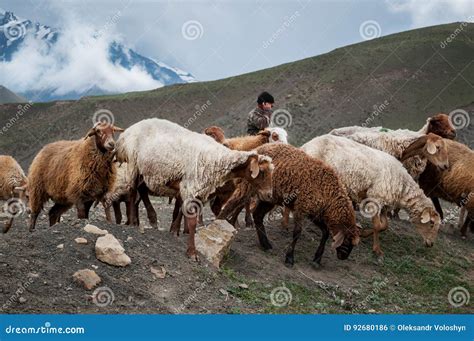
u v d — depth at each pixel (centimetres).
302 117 15550
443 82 15975
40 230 887
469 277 1201
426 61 17112
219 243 946
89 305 738
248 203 1202
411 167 1357
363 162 1150
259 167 910
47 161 1106
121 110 18825
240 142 1217
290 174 1023
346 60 17900
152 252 889
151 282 817
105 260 819
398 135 1312
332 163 1151
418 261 1214
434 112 14662
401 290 1072
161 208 1653
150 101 19238
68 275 777
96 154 1030
